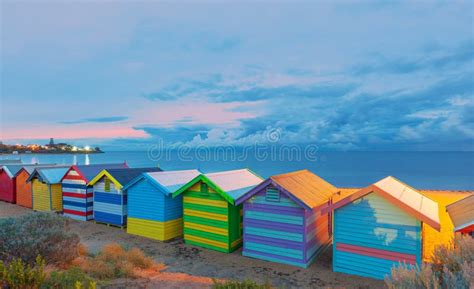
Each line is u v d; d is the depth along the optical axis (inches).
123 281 344.2
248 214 483.8
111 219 673.6
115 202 668.7
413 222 373.4
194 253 499.8
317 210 454.9
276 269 428.5
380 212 393.1
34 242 334.0
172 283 356.5
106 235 606.2
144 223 599.2
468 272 189.0
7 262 315.9
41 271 271.4
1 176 1023.6
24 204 919.7
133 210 617.3
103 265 372.5
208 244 525.7
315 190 512.4
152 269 412.5
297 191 459.8
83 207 732.7
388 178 526.3
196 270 420.2
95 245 539.8
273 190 463.2
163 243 556.4
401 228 379.9
